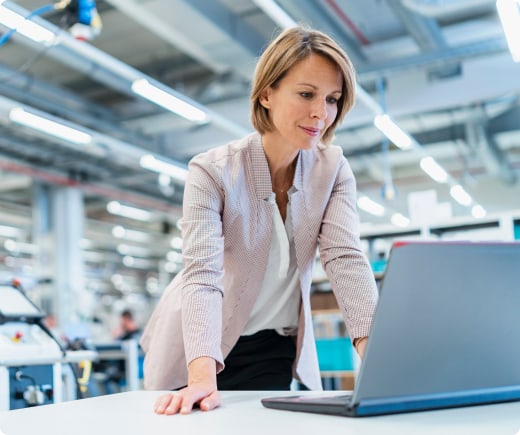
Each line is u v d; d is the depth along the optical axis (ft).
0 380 5.74
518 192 33.94
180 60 22.13
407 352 2.45
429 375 2.52
